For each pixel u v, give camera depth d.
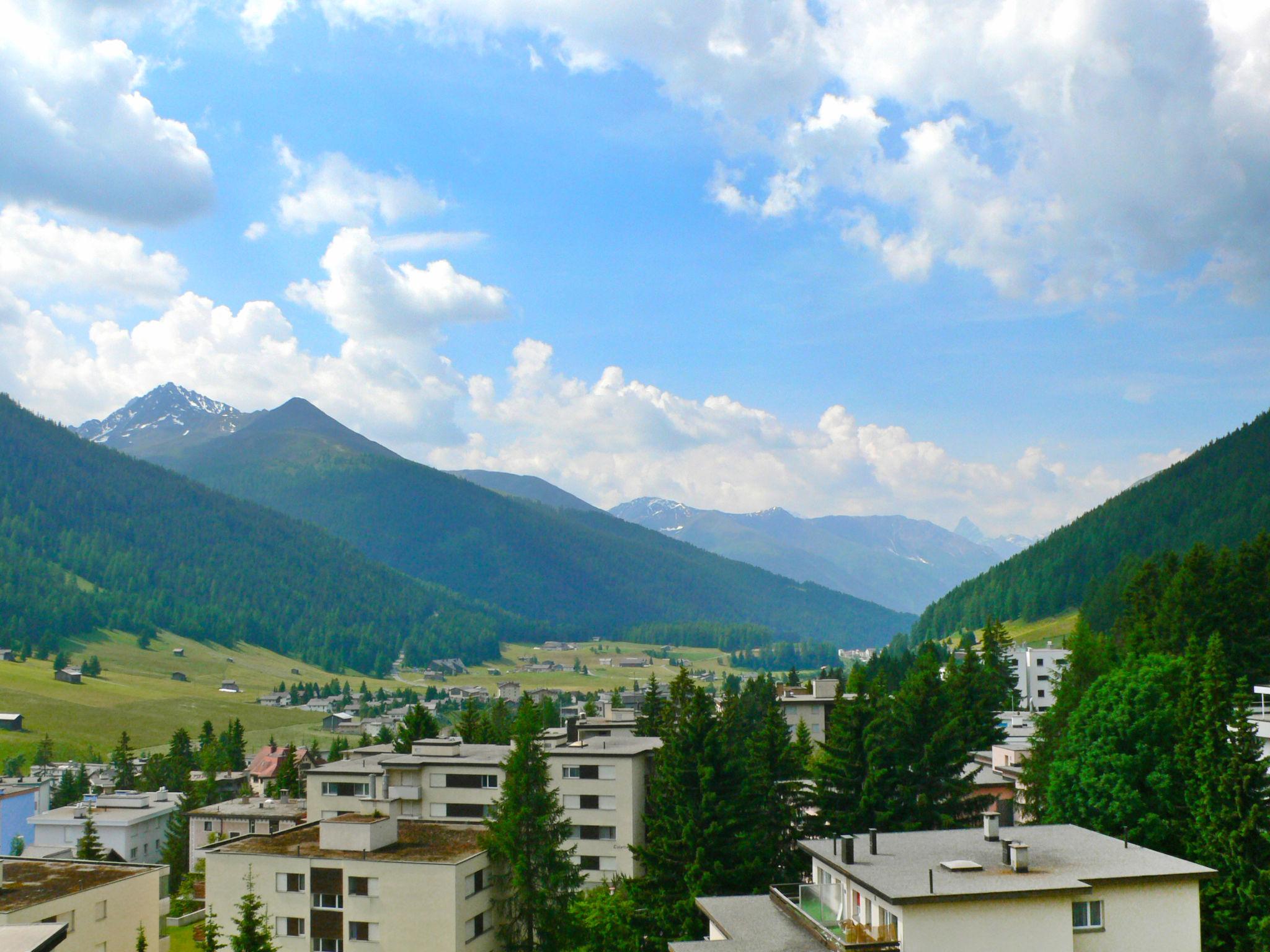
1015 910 38.75
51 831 144.75
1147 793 66.44
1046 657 199.75
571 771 95.38
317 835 79.06
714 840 69.75
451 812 96.75
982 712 108.31
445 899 68.56
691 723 75.50
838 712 79.38
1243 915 55.12
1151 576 128.75
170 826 139.38
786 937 45.16
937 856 44.84
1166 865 42.59
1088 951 40.03
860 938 39.50
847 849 44.31
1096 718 69.75
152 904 62.50
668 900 69.50
